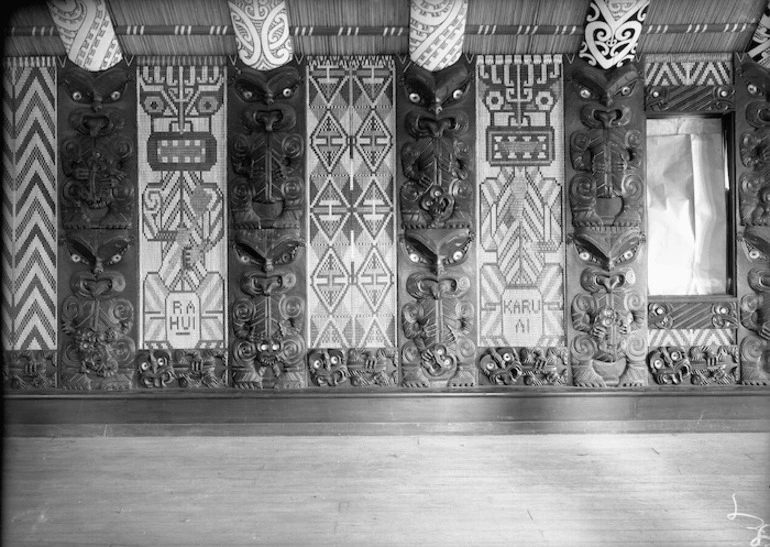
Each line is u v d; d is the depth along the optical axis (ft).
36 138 15.49
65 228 15.26
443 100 15.26
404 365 15.39
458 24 14.53
